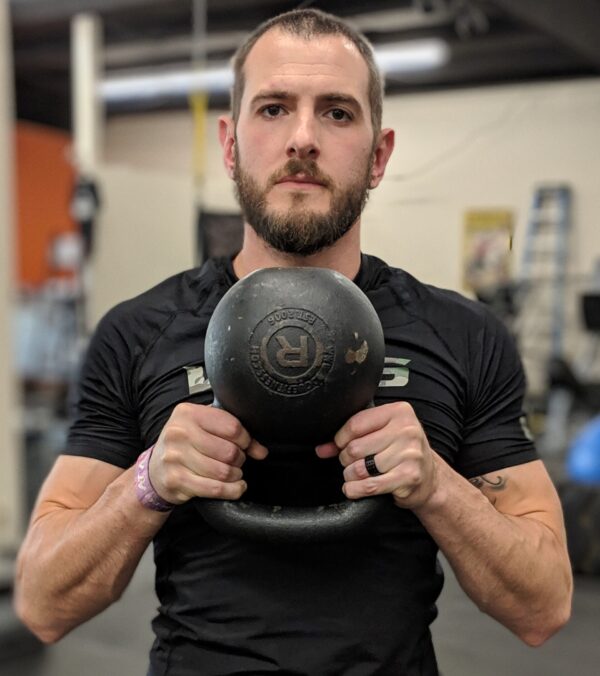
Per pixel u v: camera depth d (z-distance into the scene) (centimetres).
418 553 118
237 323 96
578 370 673
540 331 682
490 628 265
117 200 358
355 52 118
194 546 117
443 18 584
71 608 121
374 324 99
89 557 115
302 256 119
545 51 675
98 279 354
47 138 900
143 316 126
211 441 99
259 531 100
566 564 122
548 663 250
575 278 684
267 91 114
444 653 251
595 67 676
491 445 124
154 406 121
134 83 795
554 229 681
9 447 360
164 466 102
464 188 250
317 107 114
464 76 702
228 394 97
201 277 129
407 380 120
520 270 651
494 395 126
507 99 695
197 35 292
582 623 278
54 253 883
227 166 130
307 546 113
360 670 112
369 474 99
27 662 268
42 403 773
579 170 685
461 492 110
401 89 682
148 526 110
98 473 125
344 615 112
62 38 779
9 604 297
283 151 113
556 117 690
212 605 114
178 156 921
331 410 96
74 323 780
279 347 94
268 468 114
